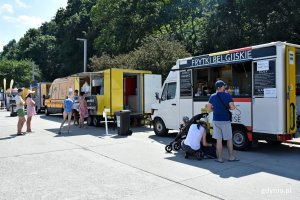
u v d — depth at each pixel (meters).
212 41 23.45
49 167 7.70
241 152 9.34
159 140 11.78
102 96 16.17
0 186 6.22
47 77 66.19
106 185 6.23
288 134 8.66
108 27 36.06
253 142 9.54
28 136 12.97
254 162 8.02
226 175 6.84
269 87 8.78
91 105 16.94
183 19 34.06
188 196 5.54
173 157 8.68
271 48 8.75
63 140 11.85
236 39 22.12
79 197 5.56
